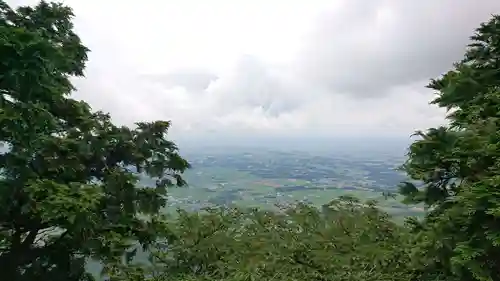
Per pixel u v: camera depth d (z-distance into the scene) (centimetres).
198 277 1148
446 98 1069
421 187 1021
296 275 1073
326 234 1170
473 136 866
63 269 1142
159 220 1291
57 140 1129
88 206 968
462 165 914
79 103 1262
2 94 982
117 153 1288
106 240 1073
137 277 1130
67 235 1167
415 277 1032
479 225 799
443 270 927
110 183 1175
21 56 912
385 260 1098
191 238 1259
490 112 941
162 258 1248
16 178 1018
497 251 783
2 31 934
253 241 1198
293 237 1173
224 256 1212
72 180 1172
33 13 1263
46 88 1055
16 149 1060
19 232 1161
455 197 841
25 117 973
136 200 1232
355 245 1139
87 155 1182
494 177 756
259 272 1077
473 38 1109
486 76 1041
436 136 966
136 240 1216
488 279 754
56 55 1018
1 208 1027
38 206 955
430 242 897
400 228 1195
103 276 1105
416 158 988
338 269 1080
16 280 1085
